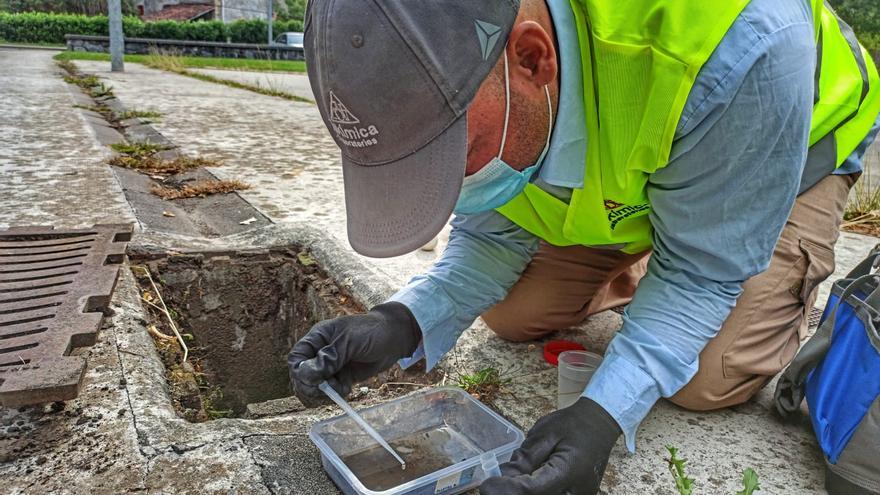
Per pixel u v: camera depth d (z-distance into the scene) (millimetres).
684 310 1298
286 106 8172
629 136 1188
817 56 1418
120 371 1618
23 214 2775
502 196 1182
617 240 1494
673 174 1220
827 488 1325
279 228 2805
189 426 1439
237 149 4945
